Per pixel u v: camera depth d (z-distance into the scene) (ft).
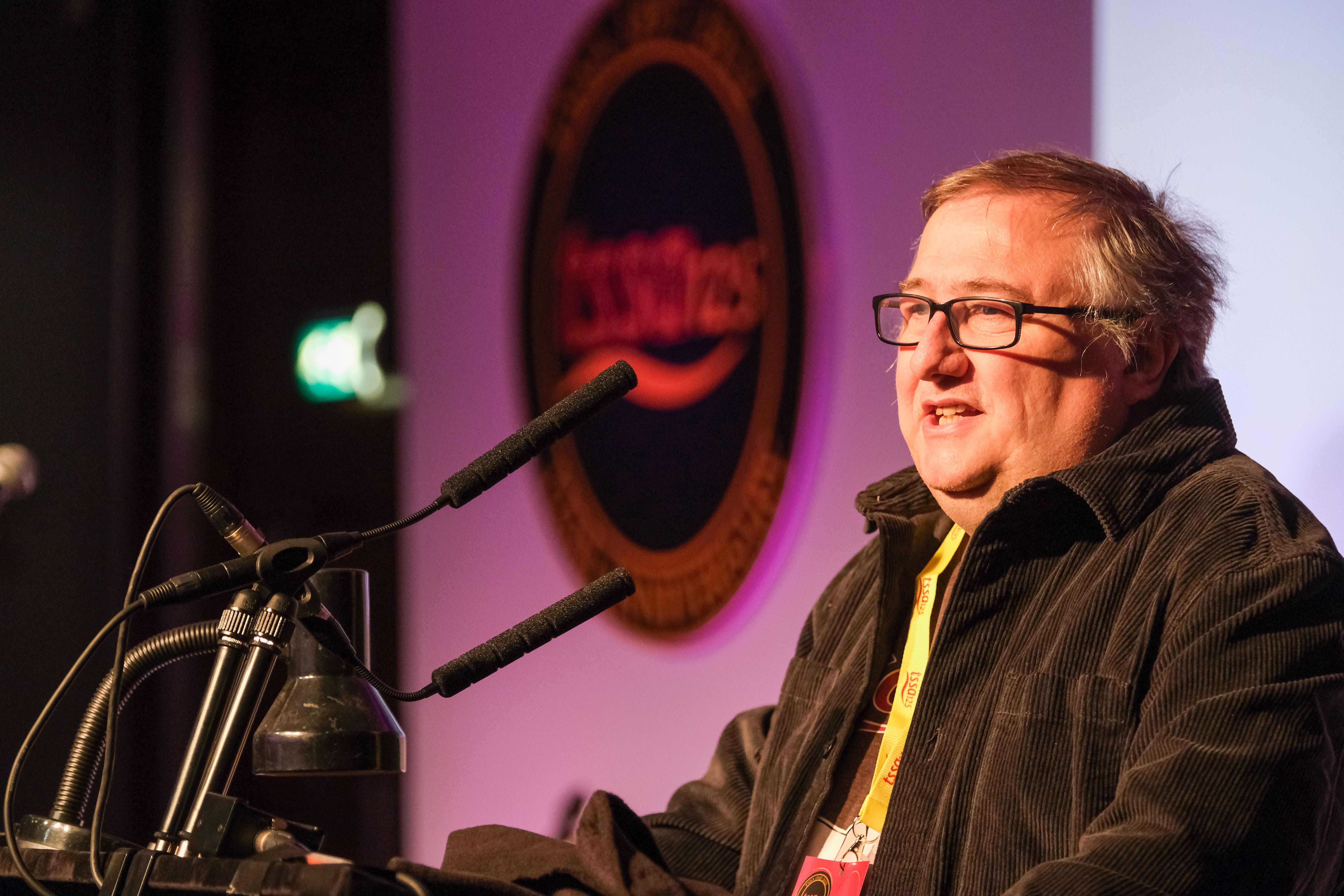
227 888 5.22
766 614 15.80
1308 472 11.08
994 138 13.71
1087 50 12.84
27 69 21.16
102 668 20.20
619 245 18.33
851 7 15.46
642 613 17.54
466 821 19.65
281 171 22.48
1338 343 10.99
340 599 7.07
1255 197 11.57
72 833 6.42
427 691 6.45
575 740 18.26
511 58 20.39
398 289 21.67
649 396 17.72
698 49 17.44
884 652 8.70
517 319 19.76
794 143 15.98
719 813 9.30
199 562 21.36
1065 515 7.66
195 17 22.26
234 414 22.07
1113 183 8.13
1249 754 6.05
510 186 20.12
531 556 19.34
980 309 7.86
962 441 7.89
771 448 15.99
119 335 21.34
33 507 20.33
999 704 7.35
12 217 20.85
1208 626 6.58
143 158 21.91
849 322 15.20
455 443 20.54
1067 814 6.83
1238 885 5.89
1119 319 7.70
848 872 7.74
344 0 22.48
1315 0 11.31
